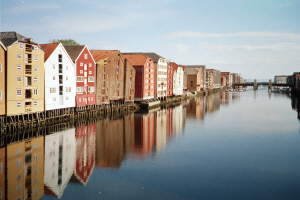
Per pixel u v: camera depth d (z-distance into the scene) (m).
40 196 24.91
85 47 64.50
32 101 48.94
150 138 47.22
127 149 40.12
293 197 26.00
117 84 79.25
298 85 159.75
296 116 77.75
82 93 64.12
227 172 31.95
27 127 47.91
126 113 76.06
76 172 30.64
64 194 25.52
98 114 70.06
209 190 27.12
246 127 59.94
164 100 109.62
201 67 184.50
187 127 58.94
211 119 71.00
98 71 69.50
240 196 26.05
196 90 164.25
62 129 50.62
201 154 38.81
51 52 54.06
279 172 32.19
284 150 41.50
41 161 33.53
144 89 89.19
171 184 28.28
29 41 47.69
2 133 42.94
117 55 78.19
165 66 109.88
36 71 49.56
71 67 59.84
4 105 43.97
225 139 48.19
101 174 30.38
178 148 41.62
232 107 101.38
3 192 25.33
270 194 26.55
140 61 89.31
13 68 45.03
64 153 36.94
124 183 28.25
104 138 45.91
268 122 67.00
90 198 24.86
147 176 30.22
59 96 56.88
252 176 30.89
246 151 40.72
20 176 28.95
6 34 46.91
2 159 33.56
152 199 24.97
